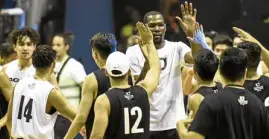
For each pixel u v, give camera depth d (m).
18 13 18.08
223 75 9.34
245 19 17.66
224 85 9.42
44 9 18.59
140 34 10.48
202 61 9.88
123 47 14.66
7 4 19.45
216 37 14.84
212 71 9.88
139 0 20.08
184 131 9.21
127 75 9.92
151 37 10.48
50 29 18.50
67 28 18.45
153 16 11.91
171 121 11.95
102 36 10.92
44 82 10.87
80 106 10.70
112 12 19.12
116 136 9.75
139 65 12.04
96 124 9.62
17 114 10.92
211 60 9.88
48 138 10.83
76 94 14.93
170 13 18.84
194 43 11.11
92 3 18.56
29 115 10.76
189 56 11.92
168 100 11.95
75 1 18.52
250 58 10.79
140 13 19.98
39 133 10.75
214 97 9.13
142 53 10.99
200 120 9.05
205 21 18.30
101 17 18.64
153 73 10.23
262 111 9.22
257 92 10.84
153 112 11.90
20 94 10.91
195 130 9.05
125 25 19.72
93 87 10.70
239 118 9.09
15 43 13.16
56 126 13.34
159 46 12.05
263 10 17.62
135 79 11.99
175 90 12.04
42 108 10.73
